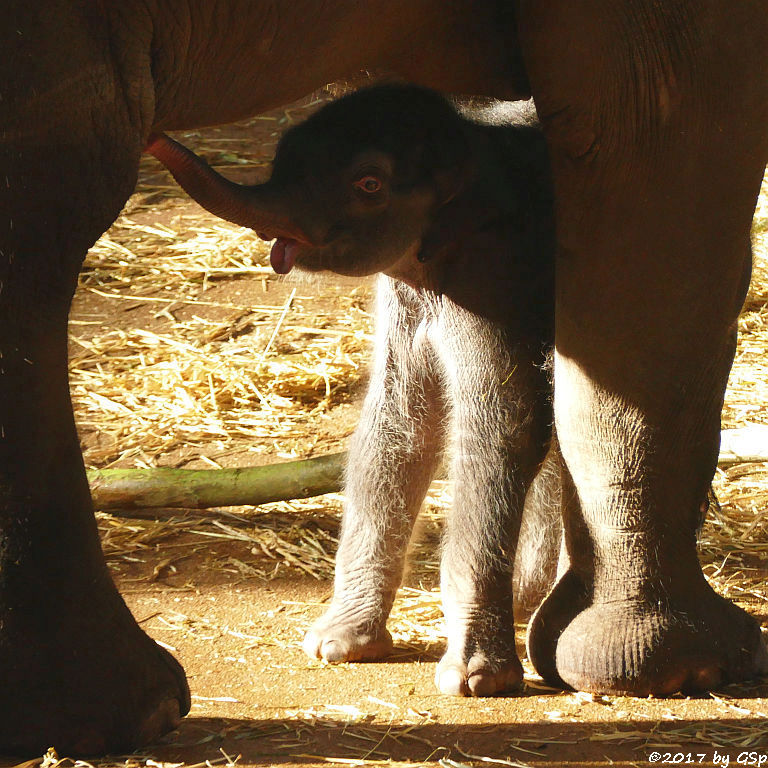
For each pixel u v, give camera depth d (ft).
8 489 17.51
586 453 22.00
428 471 24.76
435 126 23.39
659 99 20.08
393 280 24.25
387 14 18.93
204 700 21.83
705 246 20.77
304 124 23.62
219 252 51.39
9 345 16.98
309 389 40.75
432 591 27.66
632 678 21.97
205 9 17.07
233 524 31.78
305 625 25.91
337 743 20.08
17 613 18.03
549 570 25.86
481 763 19.39
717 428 22.34
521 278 23.21
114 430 37.88
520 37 20.25
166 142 20.76
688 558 22.58
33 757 18.33
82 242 17.10
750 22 19.90
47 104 16.08
